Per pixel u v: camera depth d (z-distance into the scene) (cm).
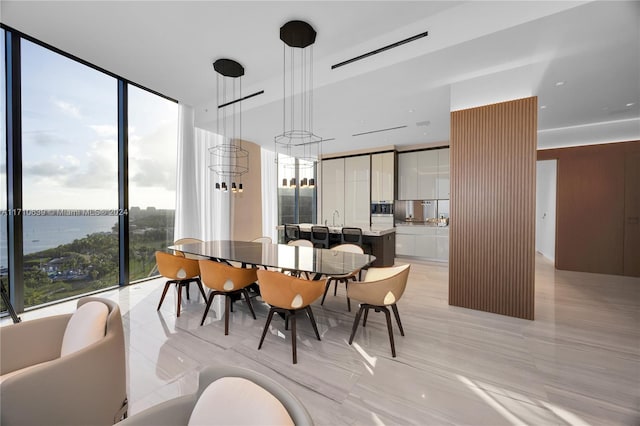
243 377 84
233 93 421
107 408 129
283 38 278
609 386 184
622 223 468
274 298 215
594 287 405
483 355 222
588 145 482
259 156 645
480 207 311
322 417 157
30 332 143
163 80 381
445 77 308
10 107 279
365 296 230
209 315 306
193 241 438
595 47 243
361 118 458
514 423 154
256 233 633
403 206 725
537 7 210
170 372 200
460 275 326
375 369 203
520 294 292
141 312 312
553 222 611
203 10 246
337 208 758
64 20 257
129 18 255
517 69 286
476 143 310
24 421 101
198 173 504
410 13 252
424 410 163
